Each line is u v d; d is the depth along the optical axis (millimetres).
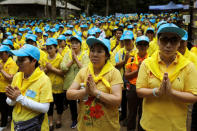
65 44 5797
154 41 4789
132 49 4246
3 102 4203
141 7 41781
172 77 2086
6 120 4375
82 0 36531
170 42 2008
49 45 4129
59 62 4234
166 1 41000
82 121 2410
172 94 1979
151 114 2223
